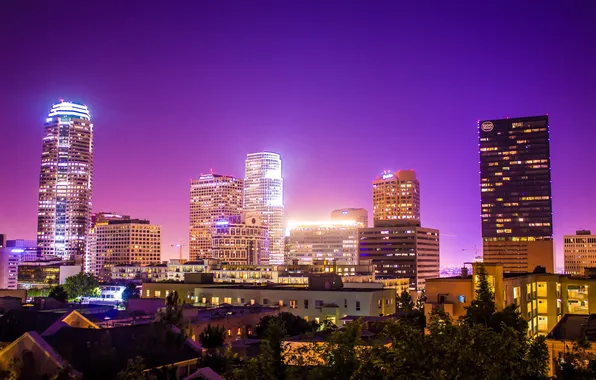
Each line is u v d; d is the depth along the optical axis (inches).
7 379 2716.5
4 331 3878.0
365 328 3919.8
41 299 6358.3
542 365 1764.3
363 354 1887.3
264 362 2114.9
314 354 2146.9
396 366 1600.6
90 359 2881.4
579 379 1718.8
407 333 1673.2
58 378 2554.1
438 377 1514.5
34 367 2765.7
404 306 7618.1
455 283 4862.2
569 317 3907.5
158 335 3088.1
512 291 5162.4
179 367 3006.9
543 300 6008.9
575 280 6023.6
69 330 3166.8
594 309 5846.5
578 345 1903.3
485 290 2783.0
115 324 4803.2
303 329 5541.3
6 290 7829.7
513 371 1625.2
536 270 7106.3
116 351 2972.4
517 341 1705.2
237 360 2780.5
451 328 1694.1
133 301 6825.8
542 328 5969.5
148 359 2960.1
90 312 5698.8
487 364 1590.8
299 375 2048.5
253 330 5984.3
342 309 7839.6
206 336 3693.4
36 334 2851.9
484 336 1651.1
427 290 4938.5
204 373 2380.7
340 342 1921.8
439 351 1616.6
